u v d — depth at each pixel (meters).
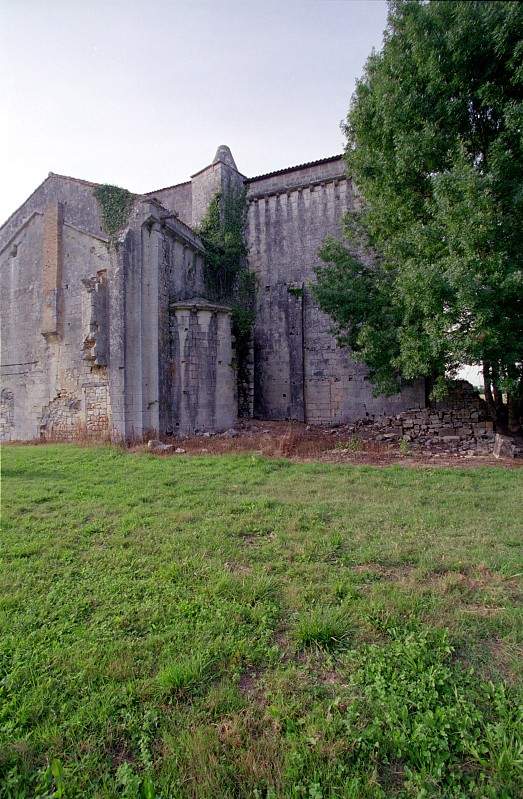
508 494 8.10
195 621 3.78
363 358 15.02
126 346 16.45
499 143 9.76
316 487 8.76
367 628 3.65
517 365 11.93
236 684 3.04
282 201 22.95
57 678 3.11
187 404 17.98
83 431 17.73
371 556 5.08
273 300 22.89
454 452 13.75
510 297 10.13
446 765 2.41
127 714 2.77
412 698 2.85
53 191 19.41
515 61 8.95
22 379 20.22
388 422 18.42
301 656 3.38
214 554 5.27
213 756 2.43
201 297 20.48
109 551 5.40
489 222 9.52
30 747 2.55
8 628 3.72
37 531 6.25
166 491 8.52
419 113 10.79
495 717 2.72
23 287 20.45
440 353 11.92
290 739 2.57
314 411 21.95
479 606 4.03
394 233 13.29
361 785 2.28
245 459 12.16
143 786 2.31
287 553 5.25
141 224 16.98
